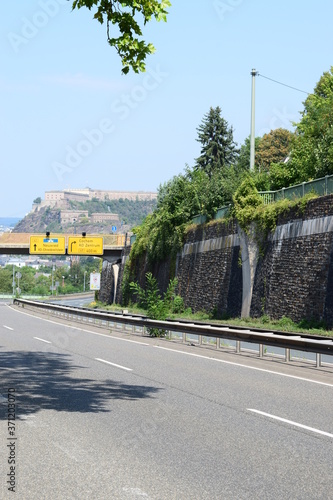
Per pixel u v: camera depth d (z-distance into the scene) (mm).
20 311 58656
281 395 12688
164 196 62219
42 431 9461
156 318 29953
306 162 46750
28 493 6543
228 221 46750
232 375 15641
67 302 117375
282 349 25328
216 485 6848
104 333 30688
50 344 24391
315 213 34000
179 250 58281
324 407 11414
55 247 78500
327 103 54031
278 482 6984
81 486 6785
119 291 78188
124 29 12805
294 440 8945
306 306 33531
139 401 11961
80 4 12586
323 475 7266
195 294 52125
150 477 7133
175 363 18156
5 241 78062
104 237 80312
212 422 10117
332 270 31297
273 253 38562
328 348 16688
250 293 41219
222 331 22156
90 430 9531
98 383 14234
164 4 12242
